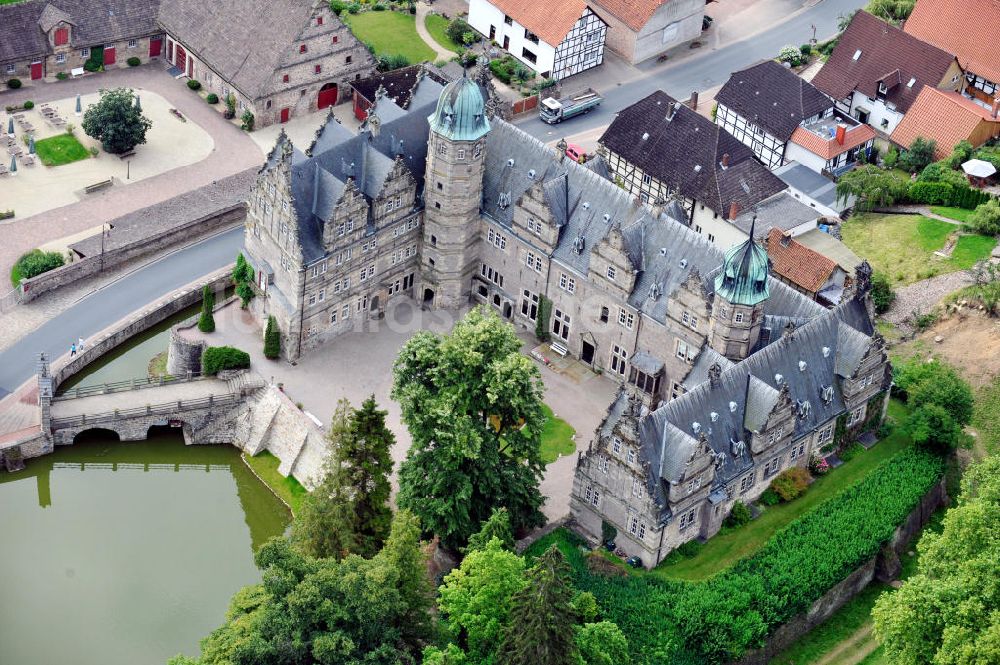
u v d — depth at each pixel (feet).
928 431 605.73
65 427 608.19
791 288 607.78
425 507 544.21
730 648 524.93
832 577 553.64
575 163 645.10
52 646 543.39
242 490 615.98
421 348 564.71
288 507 606.55
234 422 629.92
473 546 523.70
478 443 533.14
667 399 629.92
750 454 564.30
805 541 563.89
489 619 504.02
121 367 651.25
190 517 602.44
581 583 542.16
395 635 490.08
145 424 618.44
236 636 472.85
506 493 551.18
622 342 637.71
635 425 530.68
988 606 497.46
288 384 633.61
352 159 636.07
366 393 635.66
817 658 552.82
